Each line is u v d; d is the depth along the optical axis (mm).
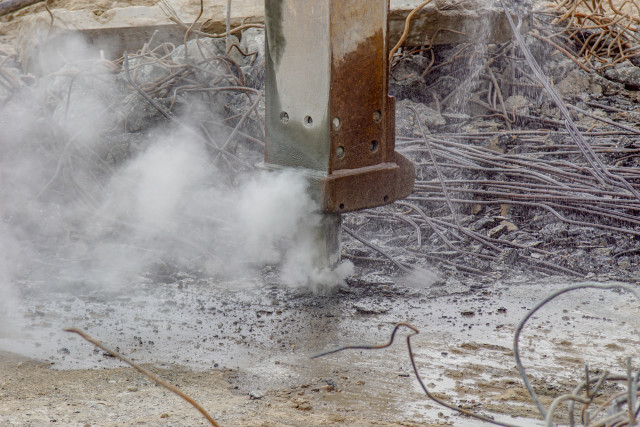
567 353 11414
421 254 15266
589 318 12734
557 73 25297
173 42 22828
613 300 13508
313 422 9172
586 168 18078
